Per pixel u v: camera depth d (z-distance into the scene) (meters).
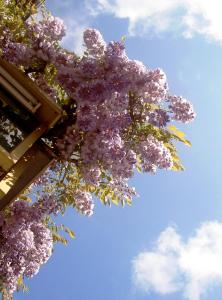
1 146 6.78
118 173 7.53
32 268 8.57
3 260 8.26
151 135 7.76
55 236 9.30
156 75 7.37
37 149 7.73
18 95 6.84
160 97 7.53
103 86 7.13
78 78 7.23
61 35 7.64
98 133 7.50
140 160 8.00
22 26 7.93
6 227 8.19
